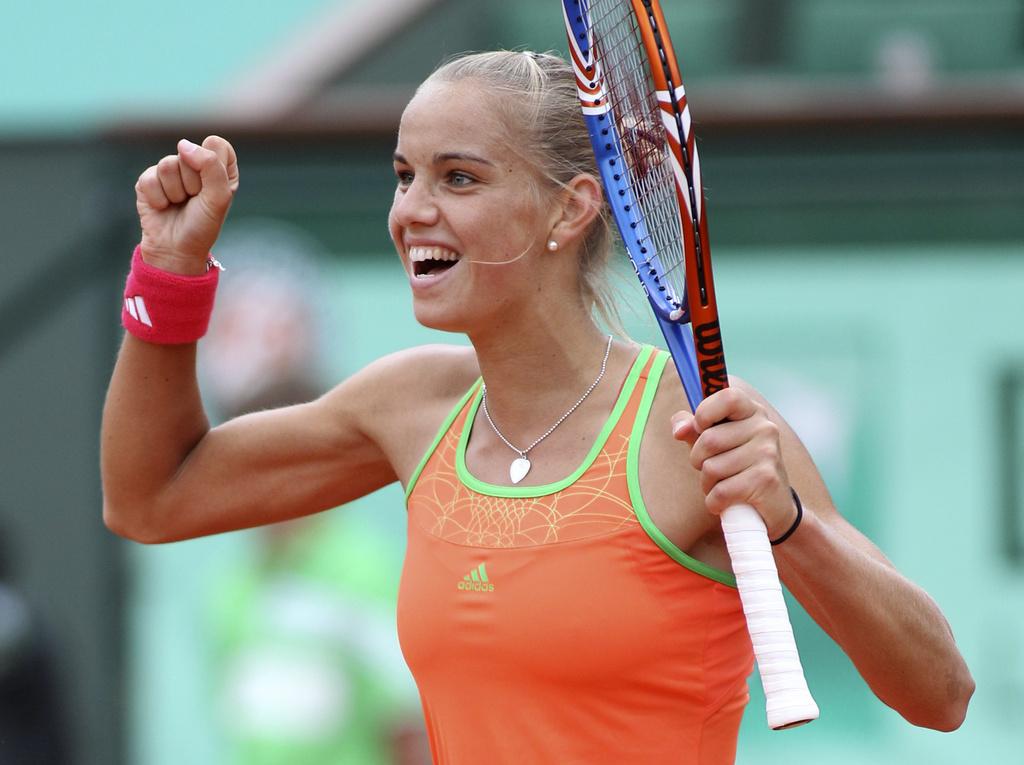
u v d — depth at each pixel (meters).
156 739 19.34
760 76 21.88
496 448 9.02
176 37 25.89
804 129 19.55
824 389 19.53
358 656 15.74
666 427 8.62
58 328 19.89
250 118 19.91
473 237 8.66
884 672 8.38
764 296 19.58
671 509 8.45
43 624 18.48
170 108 22.91
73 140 19.92
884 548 19.33
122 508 10.16
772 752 19.08
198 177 9.45
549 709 8.48
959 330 19.41
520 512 8.62
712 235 19.66
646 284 8.71
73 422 19.81
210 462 10.05
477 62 8.95
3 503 19.66
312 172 19.88
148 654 19.47
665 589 8.41
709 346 8.27
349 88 22.03
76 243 19.89
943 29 21.84
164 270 9.52
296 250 19.62
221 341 17.48
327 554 15.95
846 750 18.94
